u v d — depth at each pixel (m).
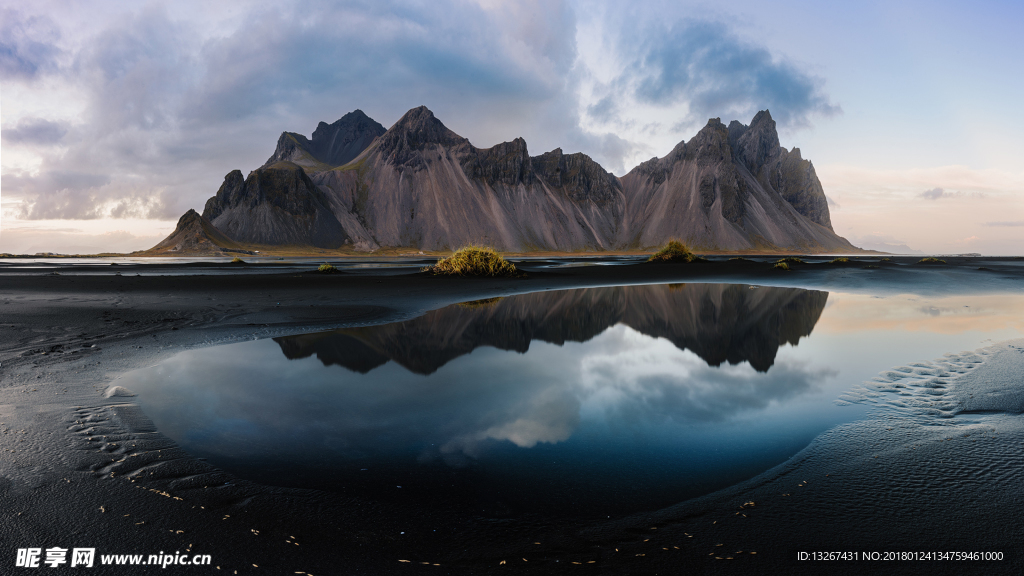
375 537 2.87
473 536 2.88
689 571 2.53
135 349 8.38
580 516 3.08
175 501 3.26
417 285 22.48
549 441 4.28
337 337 9.64
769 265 40.91
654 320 12.05
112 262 61.34
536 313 13.31
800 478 3.56
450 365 7.28
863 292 18.86
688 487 3.44
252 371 6.85
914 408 5.18
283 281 24.70
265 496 3.33
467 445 4.20
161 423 4.73
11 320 11.49
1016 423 4.69
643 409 5.16
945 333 10.01
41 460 3.87
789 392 5.79
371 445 4.18
